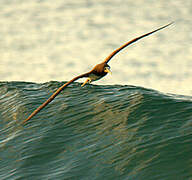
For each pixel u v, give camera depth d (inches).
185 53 3954.2
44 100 2044.8
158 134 1491.1
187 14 4960.6
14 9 5462.6
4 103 2103.8
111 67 3821.4
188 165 1284.4
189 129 1492.4
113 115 1736.0
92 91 2080.5
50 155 1514.5
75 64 3880.4
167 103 1764.3
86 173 1346.0
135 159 1360.7
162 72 3604.8
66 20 5000.0
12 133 1763.0
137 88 2091.5
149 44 4239.7
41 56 4097.0
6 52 4210.1
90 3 5620.1
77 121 1744.6
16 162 1510.8
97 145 1510.8
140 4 5492.1
